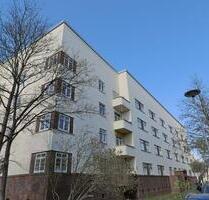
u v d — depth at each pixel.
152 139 43.69
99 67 34.09
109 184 20.58
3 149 23.86
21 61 18.80
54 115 22.88
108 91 34.91
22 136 24.42
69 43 28.12
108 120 32.72
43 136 22.83
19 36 17.86
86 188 20.94
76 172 21.78
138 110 40.62
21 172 23.14
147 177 37.09
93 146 21.62
